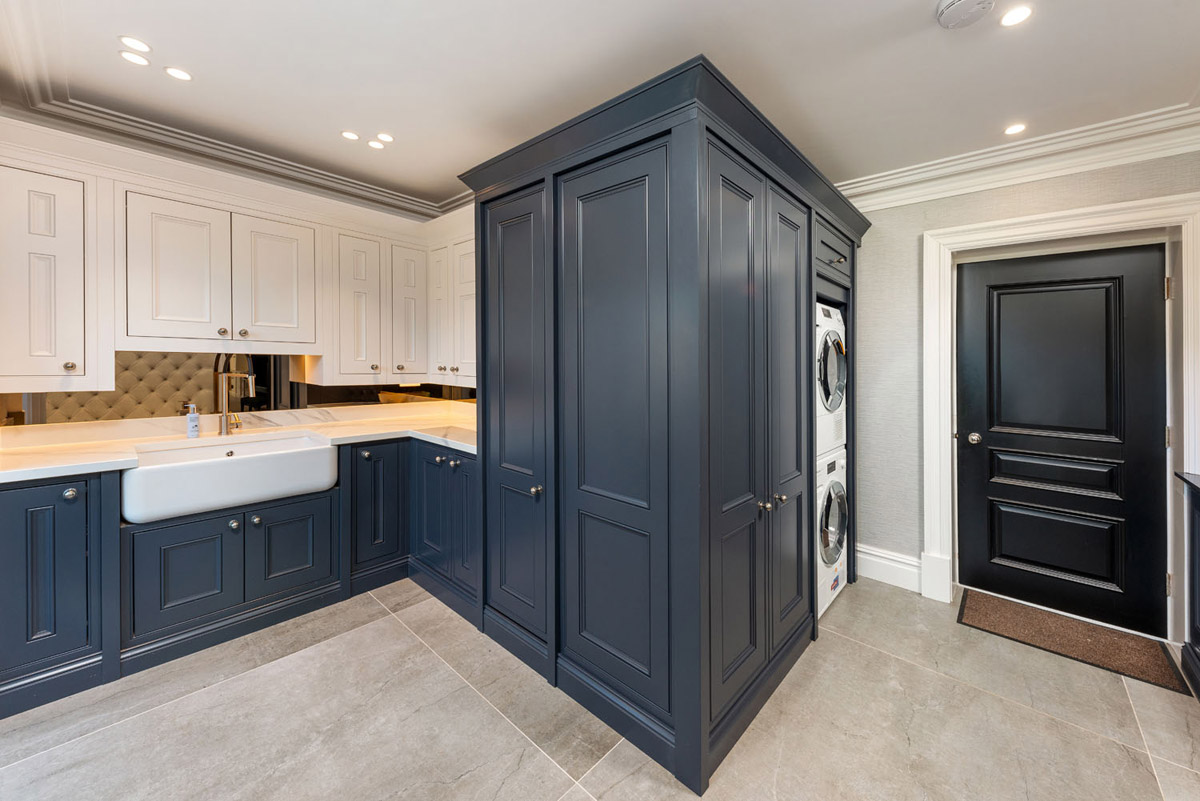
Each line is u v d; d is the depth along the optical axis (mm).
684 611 1507
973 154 2402
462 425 3197
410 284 3250
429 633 2342
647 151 1562
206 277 2453
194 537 2178
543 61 1783
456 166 2721
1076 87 1854
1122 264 2322
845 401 2793
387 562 2875
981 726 1749
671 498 1537
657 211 1542
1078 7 1438
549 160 1863
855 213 2568
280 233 2701
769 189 1859
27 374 2018
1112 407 2379
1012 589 2672
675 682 1538
